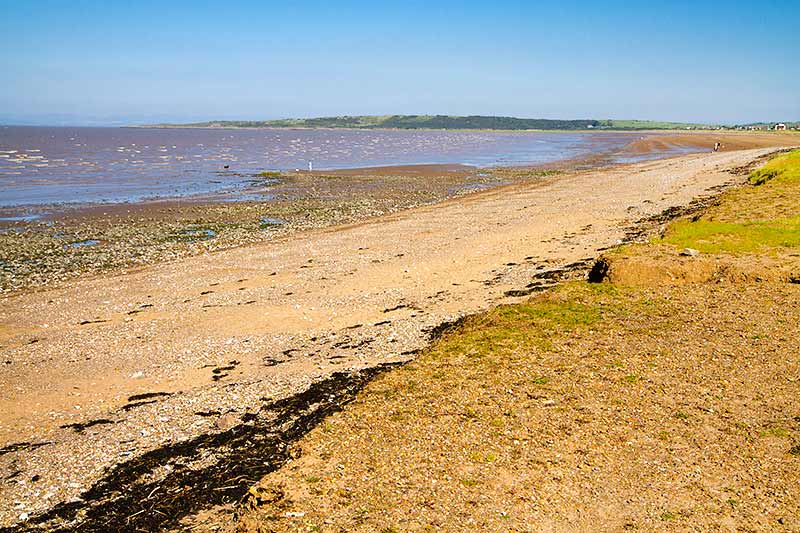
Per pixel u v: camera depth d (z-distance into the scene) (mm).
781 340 12477
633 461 8633
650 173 55125
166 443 10812
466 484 8281
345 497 8133
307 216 39031
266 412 11742
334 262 25219
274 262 25734
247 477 9195
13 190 51812
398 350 14891
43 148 121062
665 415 9828
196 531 7902
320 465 8969
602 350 12523
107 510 8742
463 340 13781
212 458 10055
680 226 22234
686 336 13008
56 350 16312
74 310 19953
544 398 10578
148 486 9320
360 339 16016
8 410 12750
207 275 23984
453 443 9328
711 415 9758
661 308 14844
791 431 9172
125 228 35062
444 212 38344
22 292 22344
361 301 19641
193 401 12609
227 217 38844
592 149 120125
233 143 161000
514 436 9422
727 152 80312
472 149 127875
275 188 54531
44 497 9312
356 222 36500
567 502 7844
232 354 15586
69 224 36250
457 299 19094
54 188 53562
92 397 13320
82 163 82250
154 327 17969
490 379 11492
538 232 28922
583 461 8695
